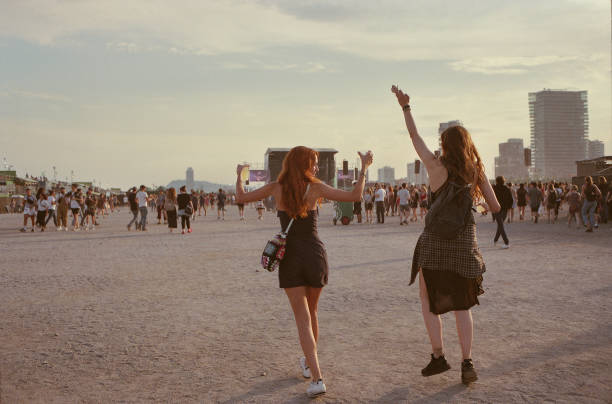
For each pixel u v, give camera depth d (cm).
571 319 559
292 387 382
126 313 639
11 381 405
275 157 6166
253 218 3494
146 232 2186
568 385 368
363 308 642
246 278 901
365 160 387
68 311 654
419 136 392
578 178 2792
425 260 376
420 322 567
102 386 391
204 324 579
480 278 387
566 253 1159
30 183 8262
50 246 1570
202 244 1577
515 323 548
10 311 657
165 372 420
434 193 379
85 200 2534
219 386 387
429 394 361
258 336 526
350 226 2327
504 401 343
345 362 437
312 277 380
